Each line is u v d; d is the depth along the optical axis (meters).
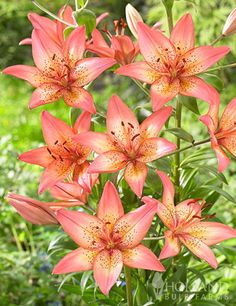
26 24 4.35
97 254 0.95
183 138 1.01
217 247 1.21
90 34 1.10
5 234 2.03
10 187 1.89
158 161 1.06
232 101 1.00
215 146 0.97
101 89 4.34
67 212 0.95
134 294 1.19
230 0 3.04
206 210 1.20
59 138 1.01
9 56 4.34
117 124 0.98
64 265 0.95
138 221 0.95
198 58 0.98
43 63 1.00
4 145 2.03
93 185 1.01
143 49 0.98
